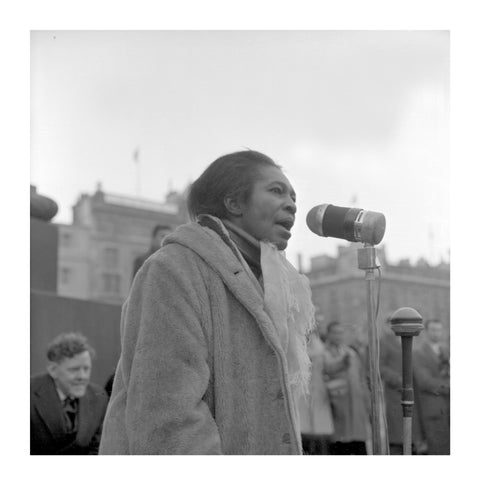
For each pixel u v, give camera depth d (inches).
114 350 137.1
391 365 139.1
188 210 62.3
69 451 119.3
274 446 54.6
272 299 56.8
